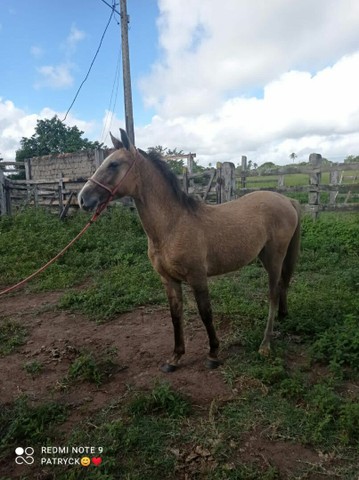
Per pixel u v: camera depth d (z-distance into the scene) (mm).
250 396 2850
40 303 5270
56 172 14469
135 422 2607
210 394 2930
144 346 3812
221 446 2340
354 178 20266
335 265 6176
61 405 2859
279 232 3695
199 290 3143
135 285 5504
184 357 3549
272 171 9188
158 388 2834
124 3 10203
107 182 2883
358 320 3781
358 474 2111
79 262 6898
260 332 3801
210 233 3215
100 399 2951
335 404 2598
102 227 8992
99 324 4441
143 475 2178
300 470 2162
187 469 2199
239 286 5344
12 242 7832
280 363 3176
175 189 3086
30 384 3215
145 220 3074
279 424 2520
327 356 3281
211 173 9375
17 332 4285
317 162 8445
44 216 10211
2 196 11453
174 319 3279
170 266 3078
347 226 7594
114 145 3059
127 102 10617
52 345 3932
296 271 6023
